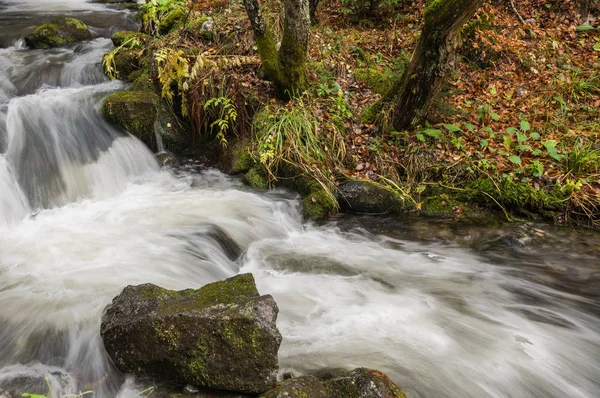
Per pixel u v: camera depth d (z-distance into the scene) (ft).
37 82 23.44
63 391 10.07
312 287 14.73
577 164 19.10
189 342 9.70
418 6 28.99
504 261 16.35
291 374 10.81
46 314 12.04
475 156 20.04
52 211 17.71
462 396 10.70
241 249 16.75
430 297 14.44
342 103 21.21
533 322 13.44
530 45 26.61
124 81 24.34
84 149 19.89
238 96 21.03
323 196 18.75
